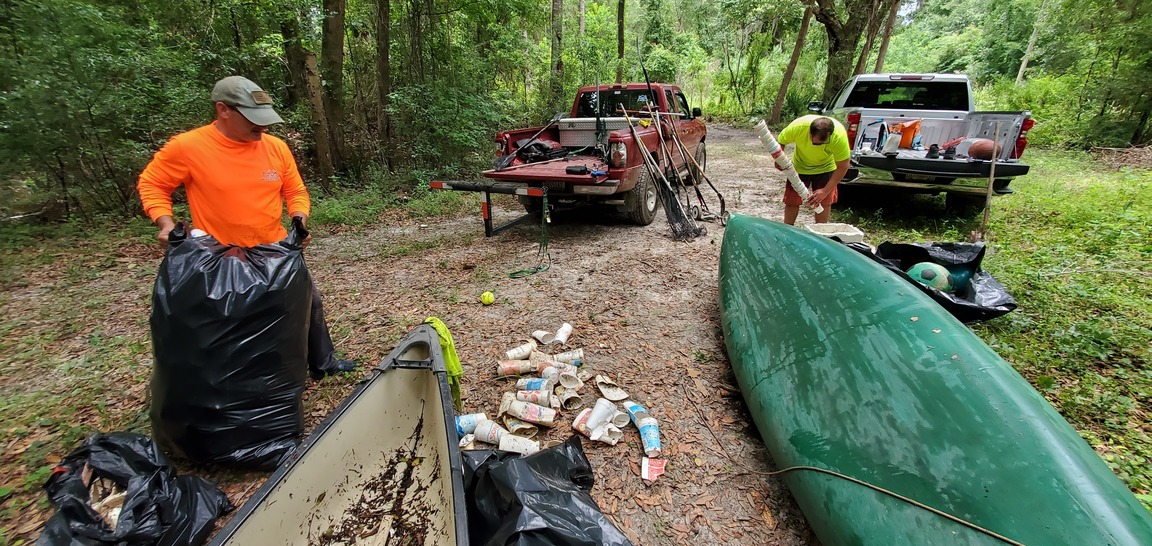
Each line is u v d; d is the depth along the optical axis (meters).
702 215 6.25
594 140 6.74
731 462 2.26
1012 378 1.61
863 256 2.59
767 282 2.78
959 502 1.37
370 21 8.88
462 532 1.32
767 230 3.23
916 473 1.49
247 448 2.11
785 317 2.44
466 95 8.73
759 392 2.28
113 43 5.95
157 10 6.91
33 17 5.27
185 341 1.94
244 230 2.29
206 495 1.92
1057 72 15.13
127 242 5.57
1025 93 13.98
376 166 8.30
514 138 6.11
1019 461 1.35
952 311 3.04
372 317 3.71
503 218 6.64
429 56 9.19
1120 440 2.26
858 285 2.25
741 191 7.66
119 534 1.61
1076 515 1.21
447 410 1.79
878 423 1.68
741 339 2.66
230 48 6.94
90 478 1.76
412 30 8.79
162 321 1.94
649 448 2.26
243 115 2.10
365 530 1.72
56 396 2.81
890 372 1.78
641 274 4.46
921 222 5.58
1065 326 3.15
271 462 2.13
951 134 5.84
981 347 1.76
